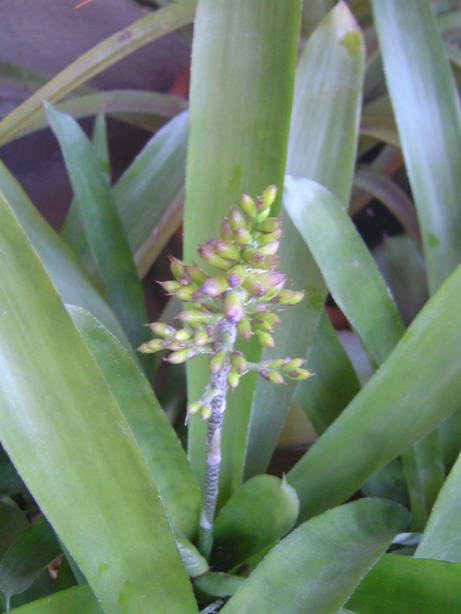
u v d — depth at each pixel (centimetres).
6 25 70
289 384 46
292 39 37
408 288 78
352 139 47
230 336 29
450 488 35
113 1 76
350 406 39
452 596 31
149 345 29
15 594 41
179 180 64
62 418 30
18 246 29
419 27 52
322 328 47
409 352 38
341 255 41
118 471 30
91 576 30
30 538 39
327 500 40
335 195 46
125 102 72
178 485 38
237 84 39
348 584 30
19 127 56
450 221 48
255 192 39
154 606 31
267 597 31
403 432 38
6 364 30
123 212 62
